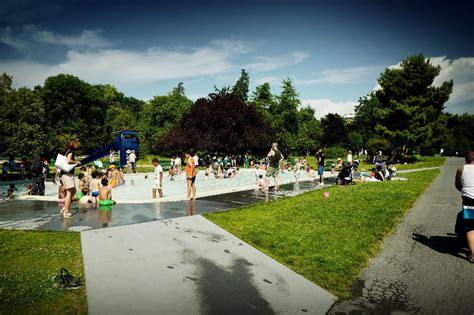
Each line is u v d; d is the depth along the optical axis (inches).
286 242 289.0
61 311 177.6
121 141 1375.5
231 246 283.0
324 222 356.5
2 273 221.8
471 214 246.7
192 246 281.9
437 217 393.4
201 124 1716.3
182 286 210.7
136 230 323.3
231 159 1626.5
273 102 2603.3
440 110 2009.1
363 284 215.0
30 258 249.8
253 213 403.5
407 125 1815.9
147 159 2278.5
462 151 3073.3
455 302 191.2
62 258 250.7
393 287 210.4
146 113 2999.5
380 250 277.6
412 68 1830.7
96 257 253.9
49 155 1040.8
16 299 187.0
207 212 403.2
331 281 217.6
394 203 468.8
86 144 2682.1
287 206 450.3
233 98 1780.3
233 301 193.5
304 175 1112.8
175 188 789.9
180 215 385.1
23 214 391.9
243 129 1694.1
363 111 3230.8
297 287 210.7
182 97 3048.7
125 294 198.8
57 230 321.7
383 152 2202.3
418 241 301.1
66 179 374.0
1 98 963.3
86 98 2787.9
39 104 1035.3
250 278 223.0
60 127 2507.4
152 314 177.9
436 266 243.0
